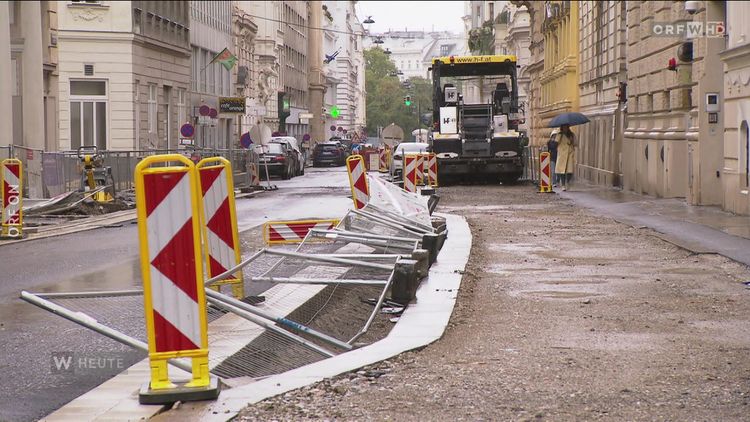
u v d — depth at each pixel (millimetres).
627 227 23531
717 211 27438
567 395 7984
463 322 11406
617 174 43594
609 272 15672
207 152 46125
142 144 55688
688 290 13719
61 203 31016
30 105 41781
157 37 58688
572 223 24953
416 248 15781
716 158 29219
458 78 49062
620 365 9078
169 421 7352
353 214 18031
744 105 25438
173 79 62719
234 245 12250
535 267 16359
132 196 36688
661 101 34438
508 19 103438
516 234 22109
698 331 10758
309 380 8469
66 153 35281
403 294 12438
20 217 23172
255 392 8117
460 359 9375
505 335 10602
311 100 149000
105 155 35656
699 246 18703
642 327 11023
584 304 12641
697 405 7633
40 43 42125
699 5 29109
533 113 80062
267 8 104875
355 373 8781
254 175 47594
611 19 45719
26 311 12883
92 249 20828
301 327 10117
